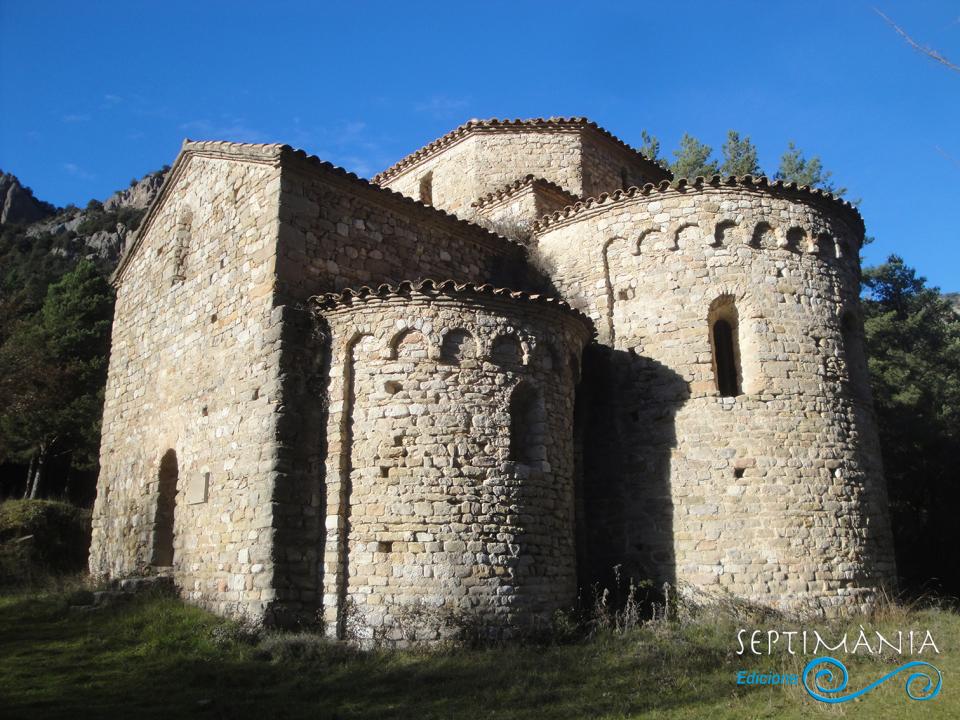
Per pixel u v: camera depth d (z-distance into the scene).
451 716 8.44
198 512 14.27
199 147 16.53
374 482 12.45
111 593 14.12
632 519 15.00
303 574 12.39
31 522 24.22
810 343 15.17
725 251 15.54
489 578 12.01
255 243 14.31
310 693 9.41
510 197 19.92
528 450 13.25
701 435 14.65
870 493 15.02
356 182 15.06
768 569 13.71
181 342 16.28
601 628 12.68
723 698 8.98
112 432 18.81
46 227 95.81
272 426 12.73
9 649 11.55
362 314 13.30
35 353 29.45
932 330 33.62
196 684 9.84
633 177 24.81
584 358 16.14
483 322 13.17
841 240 16.36
